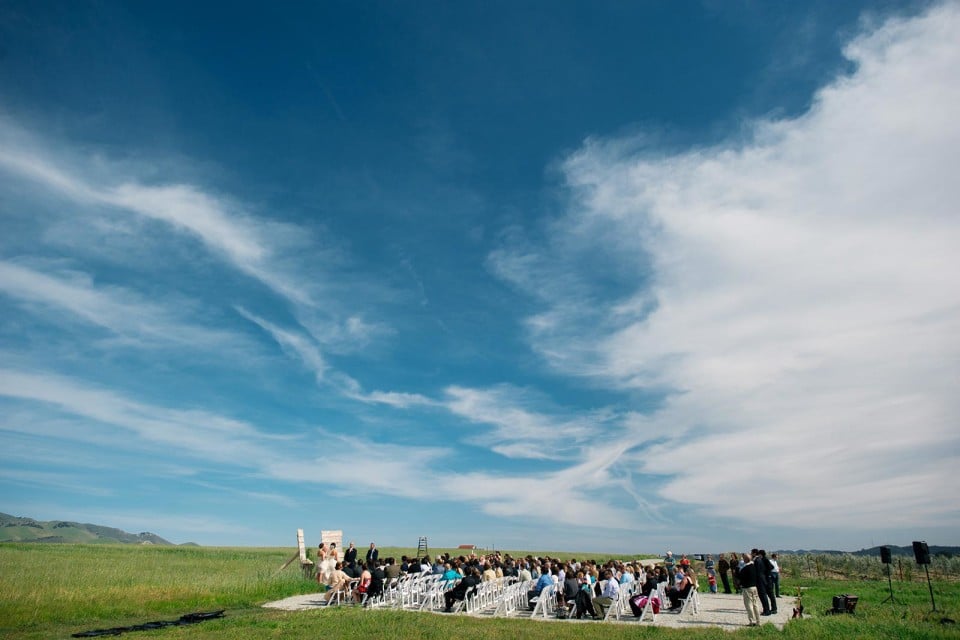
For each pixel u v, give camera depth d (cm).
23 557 4381
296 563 3738
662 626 2002
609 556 8469
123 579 2980
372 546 3212
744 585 2097
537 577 2964
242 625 2017
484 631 1861
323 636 1781
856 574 5056
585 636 1786
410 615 2202
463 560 3041
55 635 1891
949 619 2128
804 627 1925
